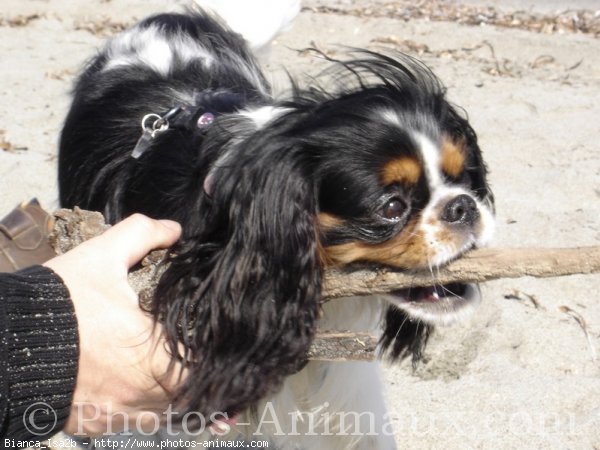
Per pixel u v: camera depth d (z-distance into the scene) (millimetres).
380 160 785
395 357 963
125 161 1014
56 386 597
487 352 1119
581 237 1335
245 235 774
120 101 1084
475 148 882
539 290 1227
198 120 944
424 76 867
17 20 2334
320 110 817
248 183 788
